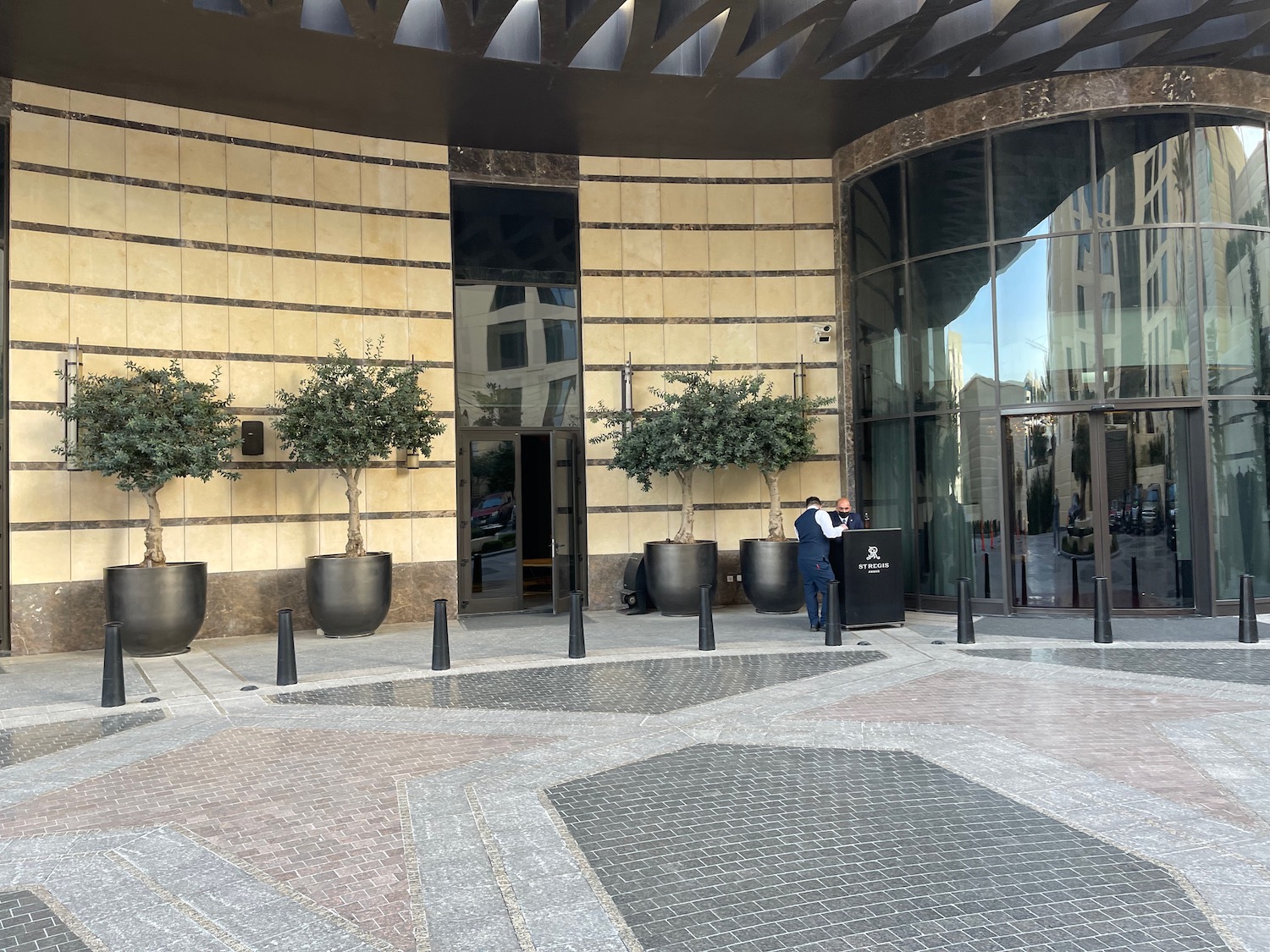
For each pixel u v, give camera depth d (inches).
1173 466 534.9
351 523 520.7
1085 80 532.1
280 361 547.2
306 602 538.3
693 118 565.6
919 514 582.2
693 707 335.0
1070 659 409.7
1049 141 543.2
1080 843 201.2
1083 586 536.4
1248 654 417.4
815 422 633.0
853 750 276.7
